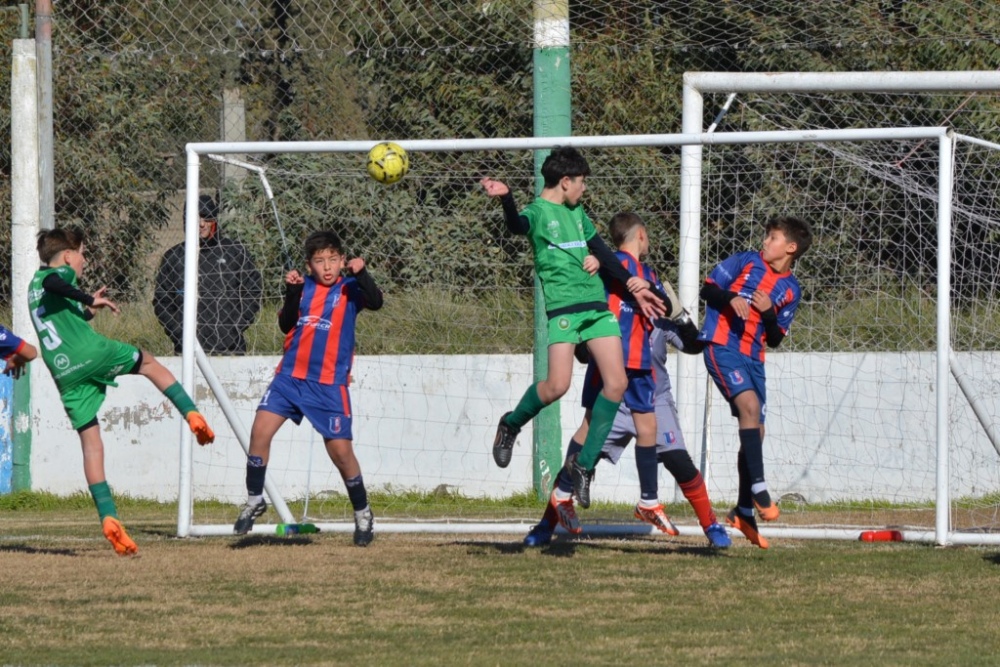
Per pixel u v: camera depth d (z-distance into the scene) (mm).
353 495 26859
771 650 17203
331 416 26109
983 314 38531
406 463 39281
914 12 41875
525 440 38844
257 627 18859
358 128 47688
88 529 31797
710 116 43719
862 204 39781
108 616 19609
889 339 38375
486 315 40062
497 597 21031
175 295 39219
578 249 23453
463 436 39031
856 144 39906
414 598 20984
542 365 37250
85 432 24984
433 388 39281
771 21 42375
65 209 44344
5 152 44656
